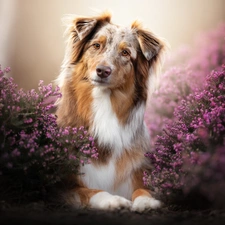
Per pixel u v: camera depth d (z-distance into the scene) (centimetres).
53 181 661
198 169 641
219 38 1427
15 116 664
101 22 830
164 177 685
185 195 670
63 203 680
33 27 2138
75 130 721
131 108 809
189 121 777
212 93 784
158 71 871
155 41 841
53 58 2077
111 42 795
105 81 759
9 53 2069
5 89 700
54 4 2169
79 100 790
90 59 786
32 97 727
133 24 839
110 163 770
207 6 2038
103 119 777
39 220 510
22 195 661
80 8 2183
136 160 791
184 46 1534
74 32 834
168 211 649
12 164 628
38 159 651
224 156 625
